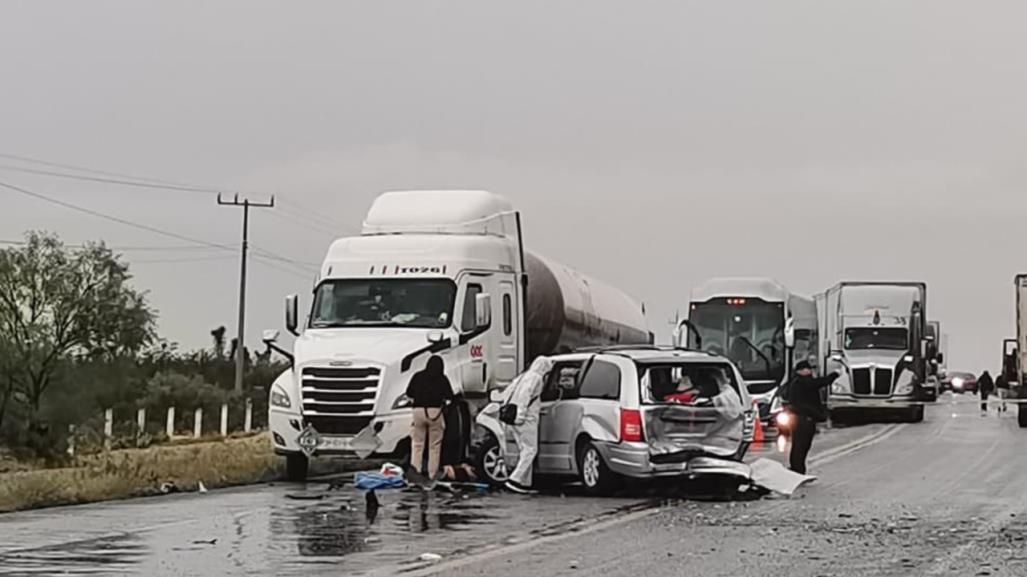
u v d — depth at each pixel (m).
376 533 17.88
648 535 17.83
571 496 23.12
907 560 15.66
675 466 22.64
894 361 56.59
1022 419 52.56
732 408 23.27
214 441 42.16
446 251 26.77
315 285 27.22
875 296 57.84
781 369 47.69
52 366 39.00
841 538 17.59
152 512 20.47
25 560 15.37
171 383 53.12
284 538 17.33
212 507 21.23
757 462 24.30
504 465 23.95
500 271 27.47
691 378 23.66
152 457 30.80
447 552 16.09
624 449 22.53
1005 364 65.31
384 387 25.25
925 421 59.22
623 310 40.22
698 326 48.44
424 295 26.50
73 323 49.94
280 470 27.62
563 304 30.98
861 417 60.19
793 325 50.12
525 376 23.86
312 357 25.59
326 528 18.42
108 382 47.69
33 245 49.91
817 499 22.77
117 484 23.78
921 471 29.11
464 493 23.70
